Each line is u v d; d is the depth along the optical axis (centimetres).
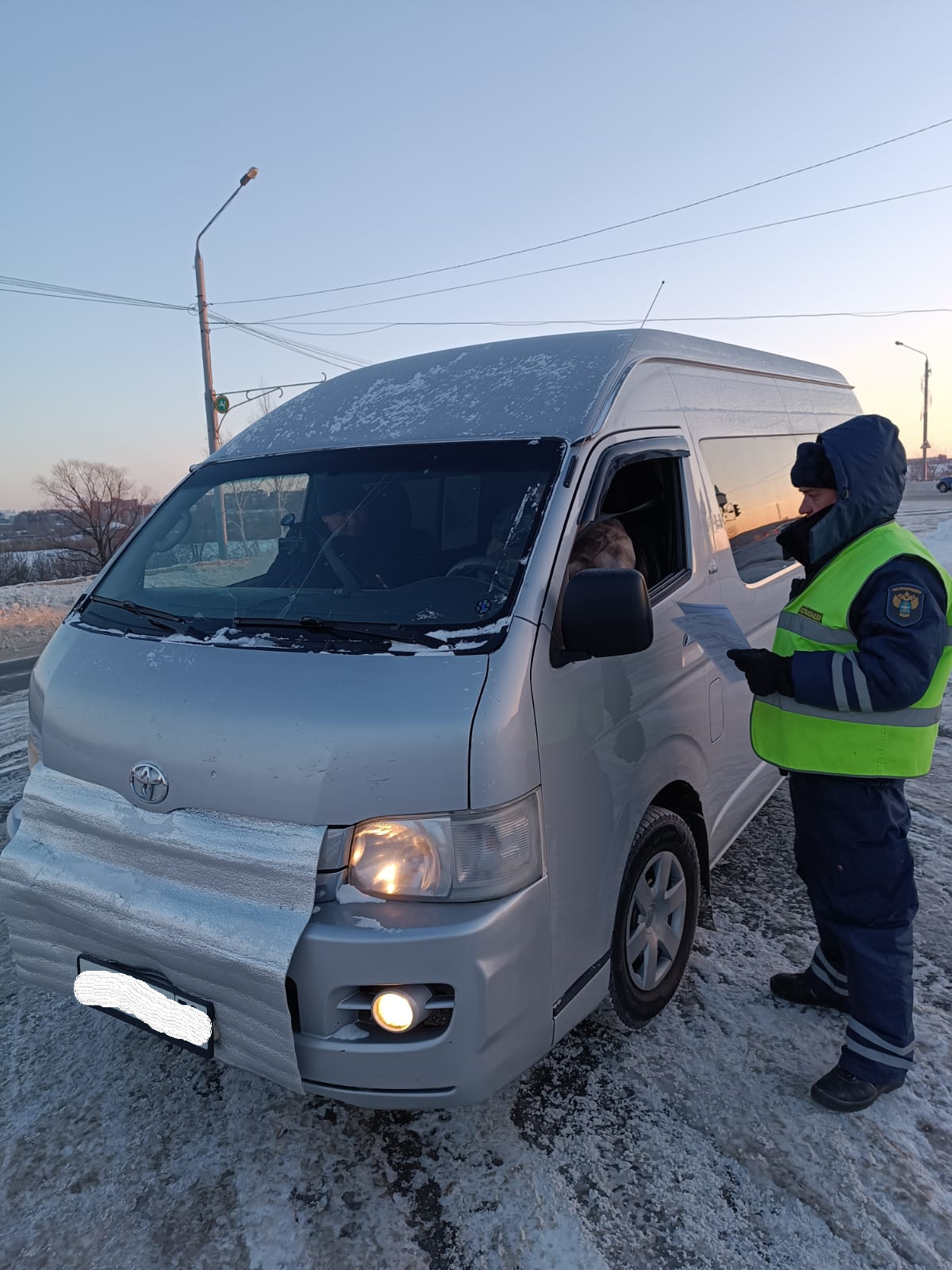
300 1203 229
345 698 209
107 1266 213
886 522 251
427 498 266
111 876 230
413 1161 242
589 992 243
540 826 216
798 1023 297
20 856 248
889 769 244
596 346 307
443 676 210
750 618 365
